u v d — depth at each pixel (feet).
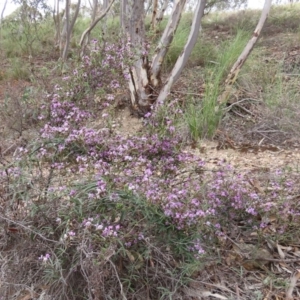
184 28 23.80
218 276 6.97
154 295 6.40
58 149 7.08
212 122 13.84
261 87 17.49
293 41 24.26
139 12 13.98
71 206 6.29
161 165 7.20
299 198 8.31
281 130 14.46
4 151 9.05
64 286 5.95
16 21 31.68
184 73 19.95
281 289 6.79
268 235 7.53
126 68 11.28
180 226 6.27
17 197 6.68
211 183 7.40
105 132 7.38
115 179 6.40
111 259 6.05
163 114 8.29
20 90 14.34
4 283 6.41
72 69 10.59
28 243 6.41
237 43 19.72
